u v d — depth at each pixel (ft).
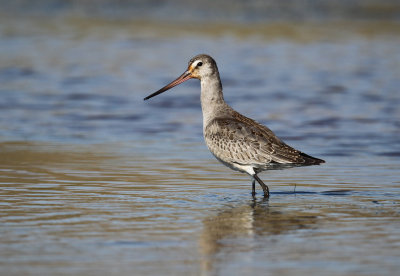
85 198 42.04
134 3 123.44
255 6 120.06
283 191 45.01
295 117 69.00
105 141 59.67
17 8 121.19
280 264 30.66
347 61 92.73
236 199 42.78
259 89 80.02
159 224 36.76
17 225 36.04
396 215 38.83
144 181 46.80
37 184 45.29
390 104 74.54
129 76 85.10
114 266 30.25
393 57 94.63
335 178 48.55
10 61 90.53
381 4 119.14
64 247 32.68
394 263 30.76
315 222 37.42
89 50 96.37
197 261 30.99
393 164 52.70
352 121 67.77
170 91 81.51
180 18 114.21
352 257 31.55
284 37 104.12
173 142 59.88
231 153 44.24
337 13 116.37
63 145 57.82
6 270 29.63
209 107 47.03
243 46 98.78
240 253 32.19
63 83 81.87
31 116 68.28
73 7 122.01
